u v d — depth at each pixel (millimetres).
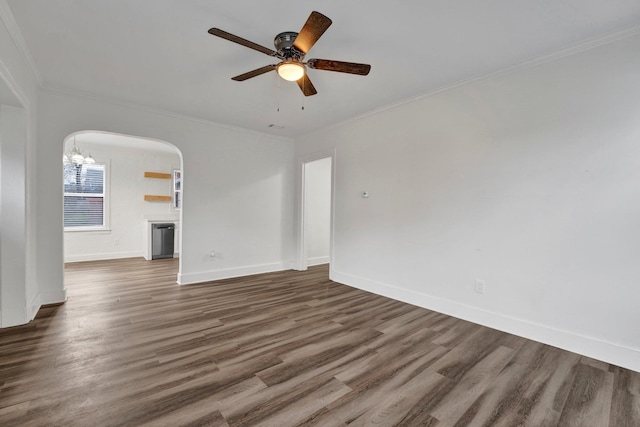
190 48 2438
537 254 2514
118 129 3629
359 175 4105
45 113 3176
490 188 2793
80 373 1929
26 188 2691
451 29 2146
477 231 2885
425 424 1532
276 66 2184
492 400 1739
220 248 4578
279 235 5270
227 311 3152
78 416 1532
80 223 5906
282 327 2752
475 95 2898
